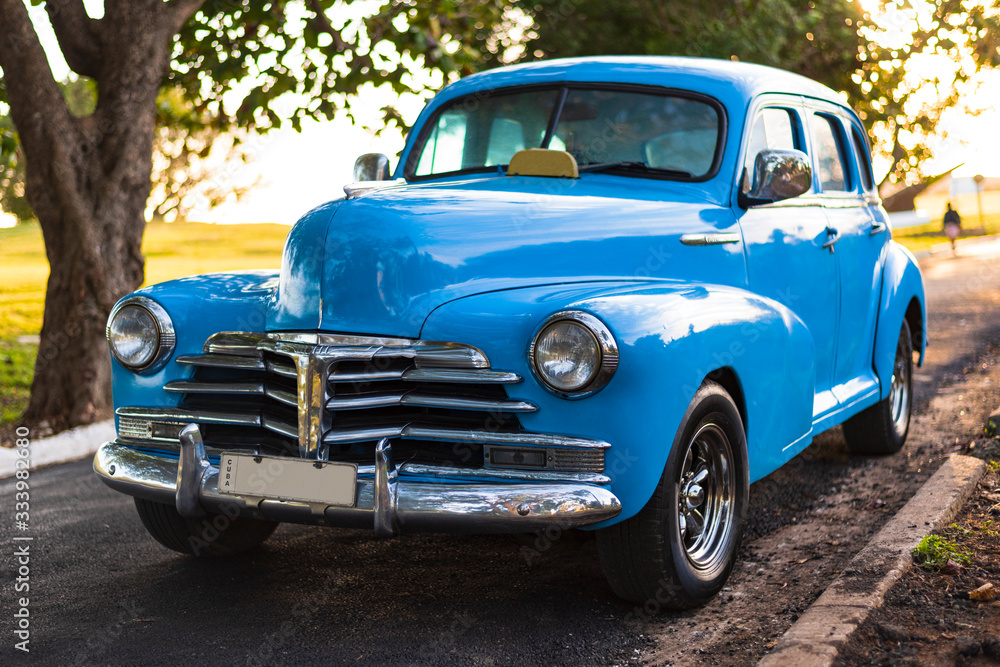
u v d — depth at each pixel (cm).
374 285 294
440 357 282
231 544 384
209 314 323
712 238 353
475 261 302
